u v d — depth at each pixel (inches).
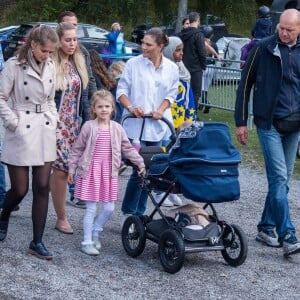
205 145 264.1
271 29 684.7
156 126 316.5
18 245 285.9
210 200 264.1
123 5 1476.4
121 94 315.3
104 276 261.3
